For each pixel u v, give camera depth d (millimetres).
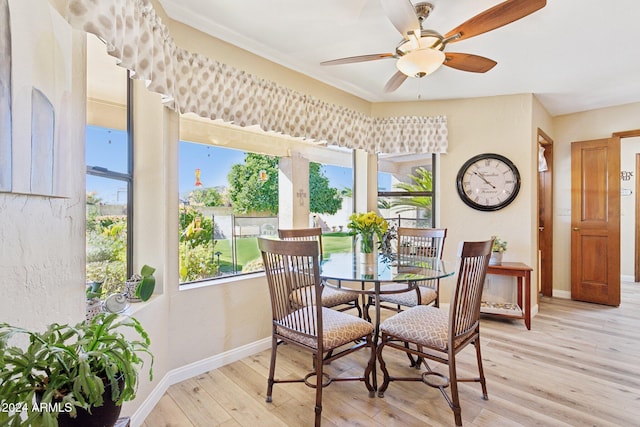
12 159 871
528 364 2375
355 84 3254
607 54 2613
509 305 3395
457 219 3650
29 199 970
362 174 3807
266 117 2611
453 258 3641
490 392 2012
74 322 1191
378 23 2207
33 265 989
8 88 854
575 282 4105
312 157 3369
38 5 972
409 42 1927
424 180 3822
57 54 1070
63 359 807
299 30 2295
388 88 2611
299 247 1686
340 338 1800
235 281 2475
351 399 1956
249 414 1818
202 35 2285
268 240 1825
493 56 2641
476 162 3580
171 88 1931
